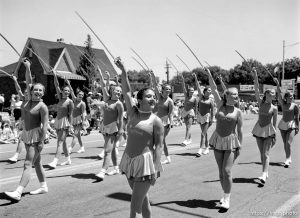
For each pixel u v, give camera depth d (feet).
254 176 25.36
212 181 23.50
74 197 19.25
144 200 13.91
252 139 47.32
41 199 18.76
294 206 18.45
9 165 27.73
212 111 33.83
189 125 40.63
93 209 17.40
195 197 19.88
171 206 18.21
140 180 13.01
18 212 16.71
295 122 28.89
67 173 24.91
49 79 109.60
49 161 29.63
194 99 40.09
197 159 31.53
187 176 24.85
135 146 13.29
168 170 26.78
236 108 18.16
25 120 18.75
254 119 92.43
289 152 28.96
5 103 115.14
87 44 112.06
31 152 18.67
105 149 23.38
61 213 16.74
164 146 29.40
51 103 108.58
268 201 19.33
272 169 27.84
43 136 18.79
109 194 19.93
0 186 21.12
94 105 57.21
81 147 34.68
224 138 17.84
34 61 112.16
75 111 33.81
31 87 19.47
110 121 23.39
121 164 13.66
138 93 13.66
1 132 42.73
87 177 23.79
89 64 110.52
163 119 28.91
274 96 23.54
